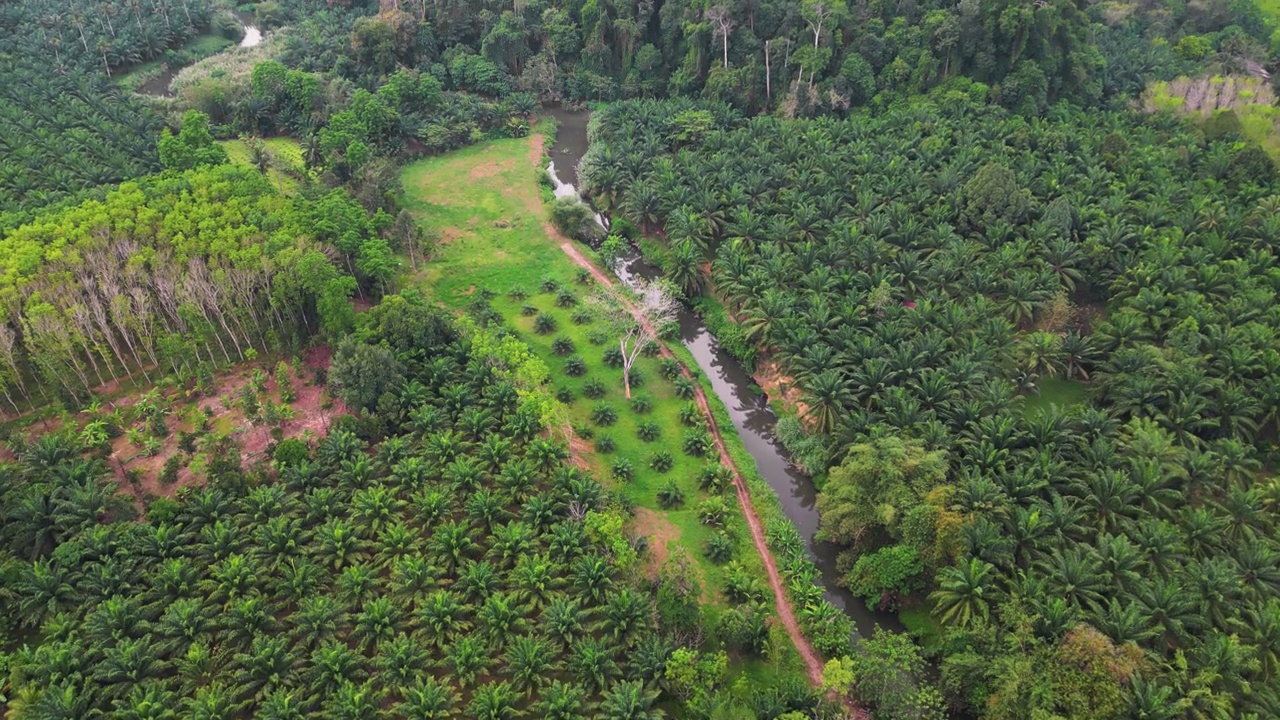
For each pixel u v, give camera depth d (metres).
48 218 94.44
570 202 118.62
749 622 63.56
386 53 149.75
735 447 85.06
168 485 73.88
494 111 145.25
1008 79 134.38
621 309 97.31
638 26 153.50
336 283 87.31
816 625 65.31
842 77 139.00
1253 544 62.59
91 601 60.41
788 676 62.78
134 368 87.81
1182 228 99.69
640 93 156.00
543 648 59.38
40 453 70.56
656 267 114.69
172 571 61.38
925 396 78.44
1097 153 118.56
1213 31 160.38
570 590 64.31
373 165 120.12
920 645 65.06
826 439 82.06
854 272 96.88
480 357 85.00
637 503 77.06
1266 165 111.19
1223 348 80.31
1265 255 92.88
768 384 93.31
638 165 123.31
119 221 93.38
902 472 68.81
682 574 65.31
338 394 81.62
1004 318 90.19
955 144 123.94
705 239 108.62
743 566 71.50
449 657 58.66
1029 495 68.12
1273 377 76.00
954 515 64.81
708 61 149.62
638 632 61.00
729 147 125.38
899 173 114.12
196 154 115.06
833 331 88.12
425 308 90.56
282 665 56.97
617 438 84.50
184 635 58.25
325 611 59.81
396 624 61.12
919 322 87.19
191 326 88.00
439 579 64.62
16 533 64.25
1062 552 64.69
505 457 74.38
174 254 91.19
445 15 156.75
